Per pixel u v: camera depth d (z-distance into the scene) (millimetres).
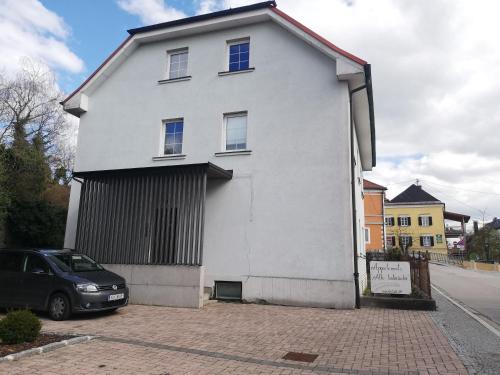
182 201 12148
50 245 18906
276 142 12906
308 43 13055
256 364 6078
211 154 13695
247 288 12328
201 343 7289
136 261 12352
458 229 71875
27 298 9891
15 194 18156
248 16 13625
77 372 5559
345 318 9875
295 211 12312
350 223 11750
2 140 19906
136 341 7375
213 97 14070
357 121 16156
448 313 10852
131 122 15195
